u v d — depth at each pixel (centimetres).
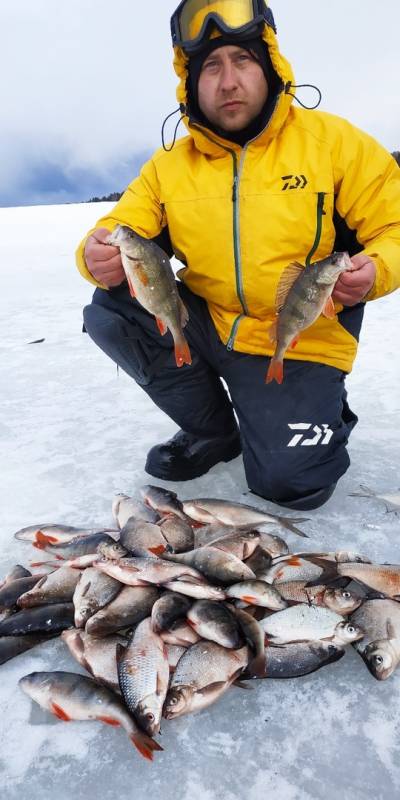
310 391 256
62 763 150
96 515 262
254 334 263
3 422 385
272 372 228
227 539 216
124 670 162
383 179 239
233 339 265
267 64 238
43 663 181
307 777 143
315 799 138
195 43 230
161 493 256
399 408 364
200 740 153
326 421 252
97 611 188
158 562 198
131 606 189
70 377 483
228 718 159
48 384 467
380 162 239
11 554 235
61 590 201
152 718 151
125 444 337
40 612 191
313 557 210
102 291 273
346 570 201
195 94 248
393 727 154
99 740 156
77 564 207
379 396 387
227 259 250
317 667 170
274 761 147
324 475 248
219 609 178
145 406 401
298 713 159
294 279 223
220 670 165
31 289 979
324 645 174
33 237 1792
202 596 187
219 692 162
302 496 249
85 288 970
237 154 243
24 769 149
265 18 228
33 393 445
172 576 194
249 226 242
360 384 415
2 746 155
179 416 291
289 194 238
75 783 145
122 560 200
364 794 138
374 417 352
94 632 180
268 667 169
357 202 242
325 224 241
